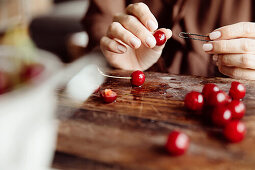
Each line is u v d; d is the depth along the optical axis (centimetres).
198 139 34
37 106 33
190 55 71
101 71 56
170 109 41
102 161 31
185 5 70
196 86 48
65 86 48
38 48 157
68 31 176
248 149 33
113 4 71
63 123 38
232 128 33
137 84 48
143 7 52
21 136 31
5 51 36
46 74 34
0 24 155
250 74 50
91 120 38
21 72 33
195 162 31
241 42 48
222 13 70
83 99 44
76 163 31
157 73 54
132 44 50
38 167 30
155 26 51
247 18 70
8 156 29
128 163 31
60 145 34
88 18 72
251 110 40
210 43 50
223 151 32
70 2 218
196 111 40
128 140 34
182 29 71
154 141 34
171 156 32
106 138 35
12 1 165
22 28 166
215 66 70
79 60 84
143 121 38
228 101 41
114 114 40
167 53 72
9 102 30
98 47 68
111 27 54
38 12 196
